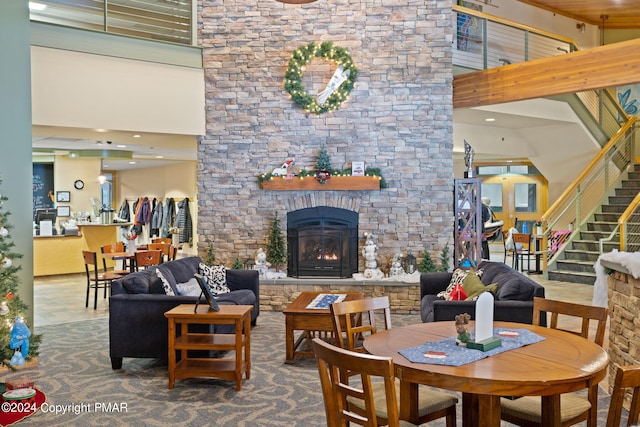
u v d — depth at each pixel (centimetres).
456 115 1052
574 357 288
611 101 1246
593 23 1475
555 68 834
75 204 1402
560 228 1267
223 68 854
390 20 838
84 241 1249
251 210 860
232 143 859
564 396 328
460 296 575
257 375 532
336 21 845
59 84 733
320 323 566
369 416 246
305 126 852
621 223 970
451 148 838
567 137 1198
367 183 830
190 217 1454
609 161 1183
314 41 847
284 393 483
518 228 1650
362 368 246
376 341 326
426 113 838
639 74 752
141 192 1694
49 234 1212
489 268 660
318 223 851
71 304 899
